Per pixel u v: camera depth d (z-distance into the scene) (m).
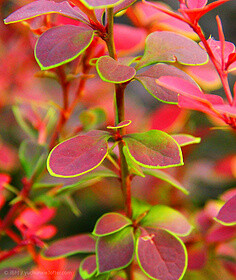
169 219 0.34
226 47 0.33
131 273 0.35
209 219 0.42
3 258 0.37
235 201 0.30
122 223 0.33
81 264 0.34
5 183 0.38
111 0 0.28
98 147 0.31
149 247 0.32
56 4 0.31
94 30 0.31
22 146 0.40
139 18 0.40
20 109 0.42
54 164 0.30
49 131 0.42
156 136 0.31
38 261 0.39
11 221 0.39
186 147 0.46
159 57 0.32
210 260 0.43
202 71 0.39
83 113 0.40
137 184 0.49
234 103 0.30
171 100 0.31
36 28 0.35
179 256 0.32
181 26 0.38
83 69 0.36
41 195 0.39
